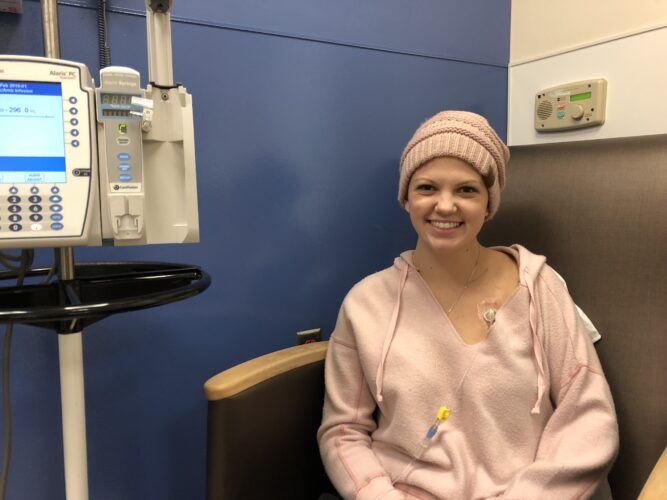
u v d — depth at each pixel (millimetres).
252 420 850
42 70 653
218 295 1161
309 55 1203
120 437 1107
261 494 873
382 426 925
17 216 641
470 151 823
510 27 1476
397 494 792
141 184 708
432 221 860
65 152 663
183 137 737
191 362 1154
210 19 1086
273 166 1188
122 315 1081
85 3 981
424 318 904
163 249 1100
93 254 1041
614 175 977
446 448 833
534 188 1083
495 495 792
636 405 892
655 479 642
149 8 718
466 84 1427
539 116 1393
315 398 974
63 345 733
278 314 1232
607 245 962
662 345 880
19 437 1026
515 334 860
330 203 1269
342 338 971
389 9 1295
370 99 1293
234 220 1157
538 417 846
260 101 1156
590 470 770
